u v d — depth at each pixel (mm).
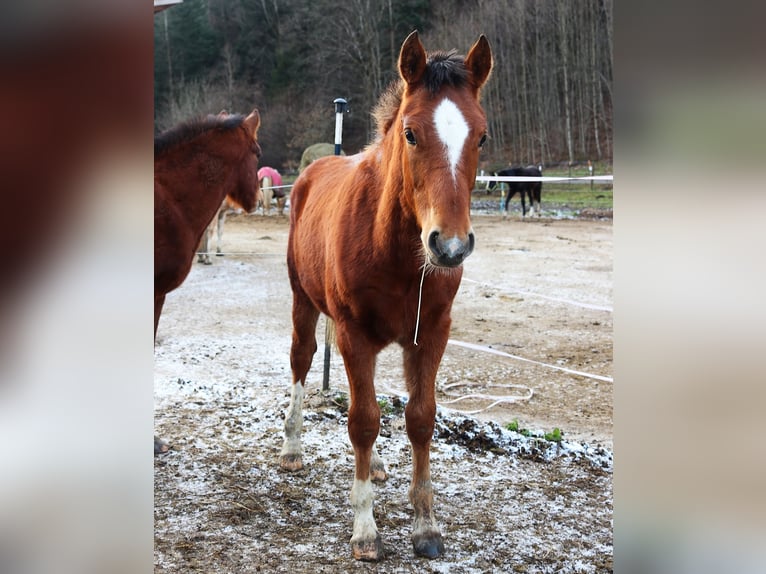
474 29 30375
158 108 35969
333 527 3117
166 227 4016
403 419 4453
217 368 5586
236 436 4172
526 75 30266
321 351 6336
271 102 35406
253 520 3160
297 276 3869
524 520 3180
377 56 33000
